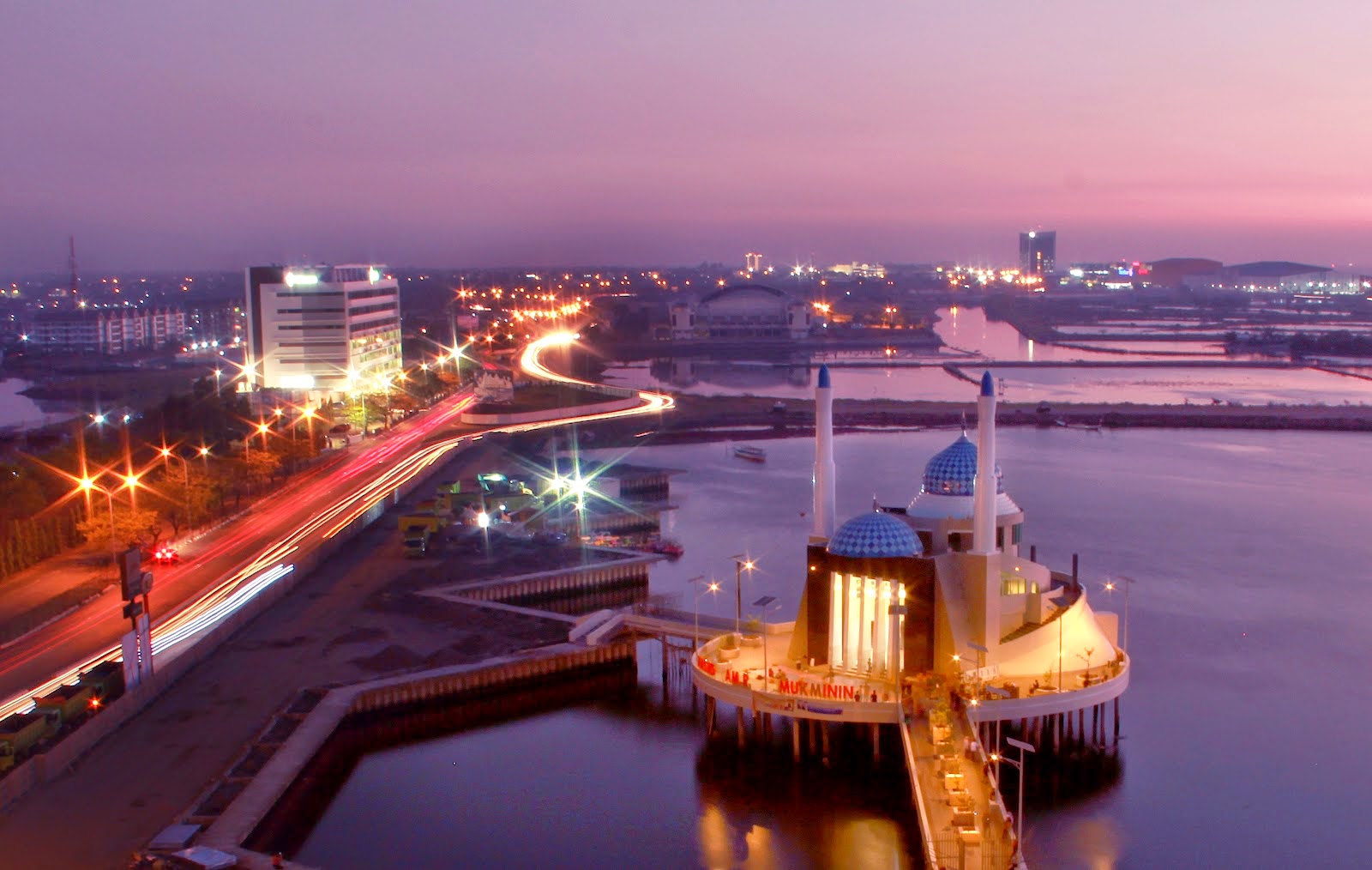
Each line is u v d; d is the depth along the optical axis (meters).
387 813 118.00
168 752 120.38
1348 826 115.69
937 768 109.88
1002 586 135.88
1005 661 130.38
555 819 116.88
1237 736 135.88
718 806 118.94
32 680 138.50
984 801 104.31
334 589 182.25
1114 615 145.50
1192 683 152.25
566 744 134.38
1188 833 114.31
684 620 157.25
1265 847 112.19
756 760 128.25
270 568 189.62
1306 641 168.50
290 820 114.12
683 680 154.88
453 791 122.75
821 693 125.06
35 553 195.88
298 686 139.88
